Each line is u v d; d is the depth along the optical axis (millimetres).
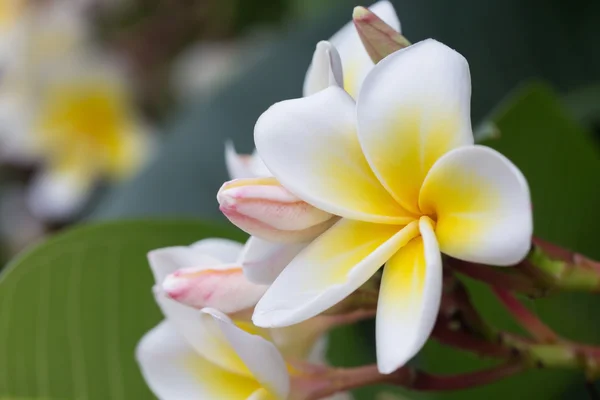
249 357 434
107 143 1088
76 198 1087
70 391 527
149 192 707
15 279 514
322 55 435
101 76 1085
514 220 392
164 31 1081
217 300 439
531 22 714
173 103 1093
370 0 753
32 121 1095
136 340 532
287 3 1022
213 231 531
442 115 410
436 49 411
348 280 403
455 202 406
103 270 526
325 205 414
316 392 462
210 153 718
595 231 560
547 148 554
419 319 389
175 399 466
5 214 1165
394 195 416
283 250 430
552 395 568
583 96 677
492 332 459
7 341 520
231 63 1040
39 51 1083
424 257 405
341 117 419
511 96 690
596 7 707
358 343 582
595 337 557
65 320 525
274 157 415
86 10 1088
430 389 467
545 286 442
